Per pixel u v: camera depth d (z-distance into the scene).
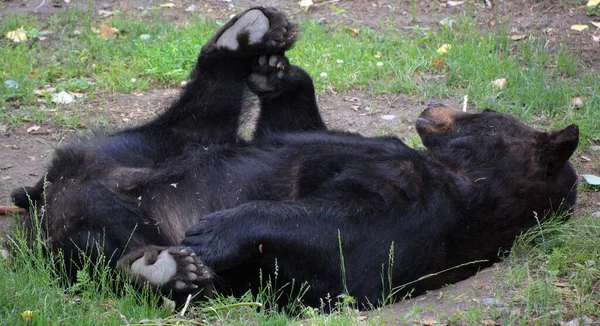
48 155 17.22
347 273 11.72
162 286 11.01
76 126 18.25
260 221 11.40
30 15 24.27
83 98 19.50
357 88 20.36
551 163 12.73
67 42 22.48
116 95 19.80
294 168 12.97
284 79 14.42
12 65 20.52
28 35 22.69
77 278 11.37
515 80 19.83
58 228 11.90
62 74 20.62
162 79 20.61
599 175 16.23
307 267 11.66
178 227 12.62
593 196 15.54
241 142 14.02
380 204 11.80
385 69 20.91
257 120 14.97
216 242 11.28
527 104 18.91
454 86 20.22
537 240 12.96
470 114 13.97
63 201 12.10
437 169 12.64
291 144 13.36
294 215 11.52
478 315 11.12
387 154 12.61
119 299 11.35
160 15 24.44
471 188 12.45
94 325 10.60
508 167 12.80
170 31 22.91
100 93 19.86
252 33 13.88
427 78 20.48
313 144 13.21
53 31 23.19
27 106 19.03
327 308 11.84
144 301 11.06
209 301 11.35
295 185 12.76
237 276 12.06
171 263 10.97
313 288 11.80
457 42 22.25
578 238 12.95
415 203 11.96
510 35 23.08
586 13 24.16
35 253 12.09
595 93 19.17
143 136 13.79
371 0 25.52
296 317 11.52
